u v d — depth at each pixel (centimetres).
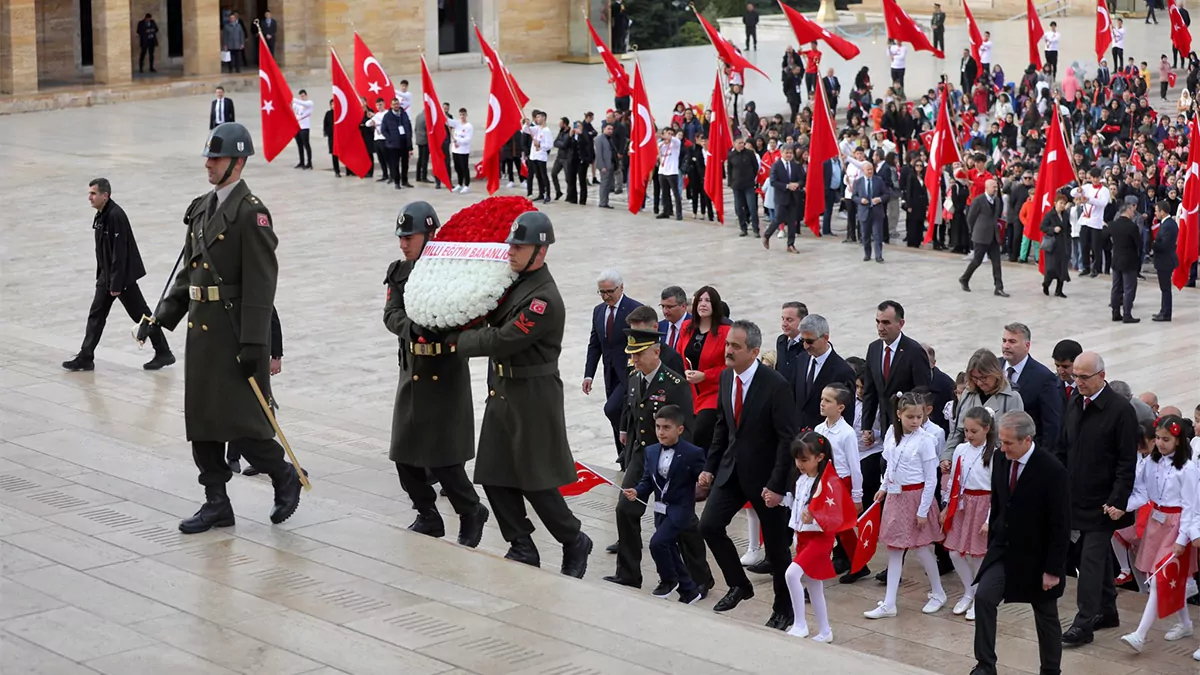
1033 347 2322
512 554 1028
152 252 2891
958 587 1291
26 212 3278
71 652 781
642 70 5728
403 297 1009
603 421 1900
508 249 967
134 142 4269
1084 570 1173
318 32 5438
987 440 1175
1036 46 4625
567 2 6072
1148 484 1198
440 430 1027
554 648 804
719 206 3284
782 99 5031
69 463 1159
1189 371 2177
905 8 6756
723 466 1172
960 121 4131
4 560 925
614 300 1488
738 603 1206
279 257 2914
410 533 998
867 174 2941
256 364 958
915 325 2450
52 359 1862
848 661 808
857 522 1190
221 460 988
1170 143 3812
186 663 769
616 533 1359
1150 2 6500
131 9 5522
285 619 834
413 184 3834
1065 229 2658
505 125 3419
